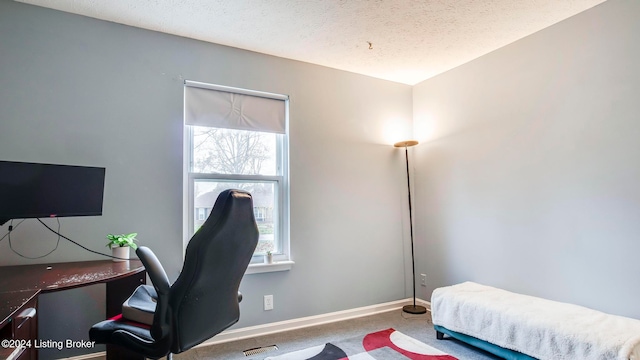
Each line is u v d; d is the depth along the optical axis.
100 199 2.12
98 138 2.35
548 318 2.03
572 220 2.38
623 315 2.11
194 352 2.46
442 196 3.38
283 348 2.53
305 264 3.04
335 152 3.25
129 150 2.44
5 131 2.13
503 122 2.84
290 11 2.29
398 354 2.41
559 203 2.45
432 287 3.46
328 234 3.17
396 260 3.55
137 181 2.45
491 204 2.92
